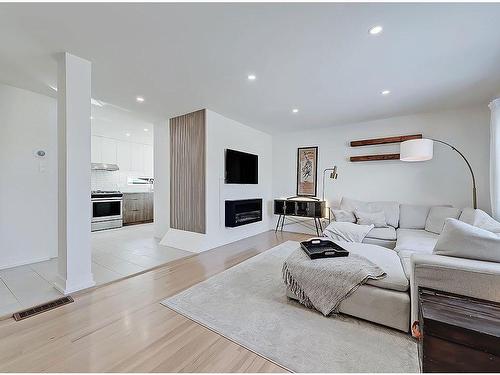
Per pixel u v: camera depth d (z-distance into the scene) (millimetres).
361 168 4488
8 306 1946
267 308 1979
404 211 3688
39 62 2293
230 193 4367
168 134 4426
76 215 2195
